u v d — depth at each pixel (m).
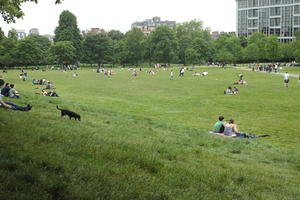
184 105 29.31
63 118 14.90
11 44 118.50
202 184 8.01
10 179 5.72
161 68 115.81
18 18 23.14
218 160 11.18
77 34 131.38
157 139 13.42
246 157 12.53
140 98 33.97
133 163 8.44
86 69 113.31
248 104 29.98
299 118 23.41
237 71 88.81
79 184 6.28
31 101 20.33
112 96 35.34
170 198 6.60
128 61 139.38
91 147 9.20
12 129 9.70
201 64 153.38
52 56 118.94
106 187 6.34
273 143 16.53
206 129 19.47
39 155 7.34
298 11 188.12
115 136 12.48
